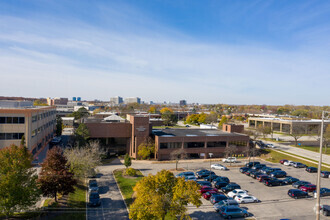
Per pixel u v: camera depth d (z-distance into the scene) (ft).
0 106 194.70
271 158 200.85
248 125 402.52
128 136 202.49
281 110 649.20
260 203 108.99
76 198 106.32
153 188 80.38
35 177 84.23
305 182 130.00
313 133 322.75
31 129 168.14
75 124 379.14
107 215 91.45
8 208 74.95
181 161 187.62
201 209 101.35
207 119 436.76
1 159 84.48
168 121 431.02
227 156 198.08
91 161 124.57
